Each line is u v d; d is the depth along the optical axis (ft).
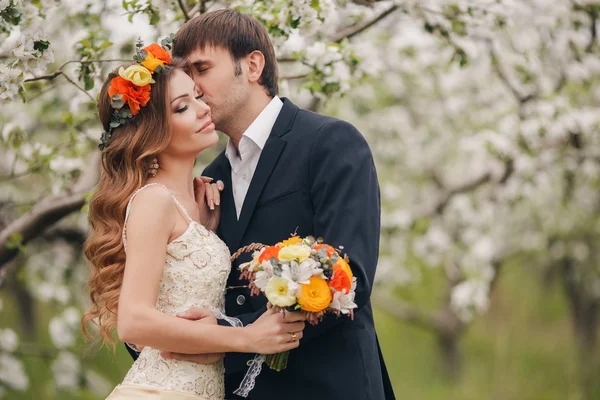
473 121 21.21
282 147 8.45
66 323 19.04
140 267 7.66
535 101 17.76
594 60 16.76
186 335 7.48
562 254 25.91
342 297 7.16
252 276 7.84
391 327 32.42
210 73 8.42
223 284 8.27
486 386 28.35
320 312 7.20
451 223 23.08
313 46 11.20
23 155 12.86
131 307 7.54
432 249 21.13
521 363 29.68
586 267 27.30
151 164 8.15
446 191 23.02
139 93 7.93
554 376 28.76
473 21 11.86
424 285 30.32
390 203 21.36
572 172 20.15
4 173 18.39
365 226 7.91
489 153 18.38
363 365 8.18
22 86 9.18
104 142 8.25
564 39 15.53
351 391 8.05
